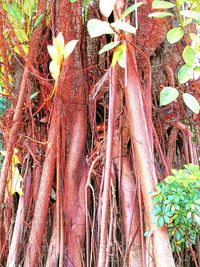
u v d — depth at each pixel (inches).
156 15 44.6
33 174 71.4
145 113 55.8
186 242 54.8
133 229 58.9
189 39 60.8
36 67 68.6
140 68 60.2
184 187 48.5
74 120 68.2
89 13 69.4
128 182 62.0
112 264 60.5
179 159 75.9
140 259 57.0
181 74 46.1
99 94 68.6
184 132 74.5
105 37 69.1
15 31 65.1
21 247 67.3
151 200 50.2
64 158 66.9
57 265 60.9
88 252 62.4
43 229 61.5
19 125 66.3
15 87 73.5
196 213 47.9
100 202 62.5
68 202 64.8
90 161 67.6
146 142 53.1
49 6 68.4
